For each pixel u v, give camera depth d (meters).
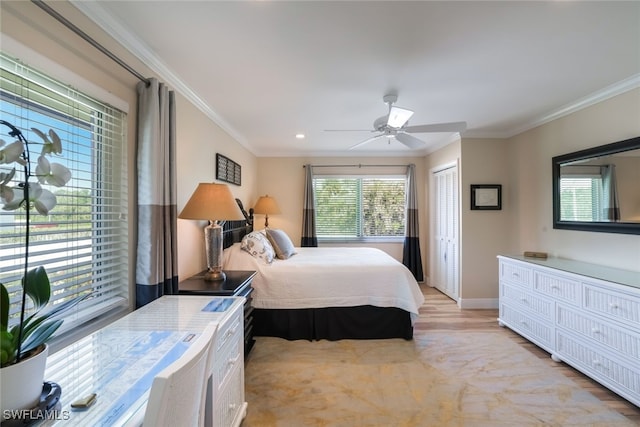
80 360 1.08
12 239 1.16
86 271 1.47
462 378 2.24
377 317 2.93
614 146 2.42
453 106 2.85
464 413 1.85
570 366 2.39
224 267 2.95
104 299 1.58
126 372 1.00
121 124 1.68
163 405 0.74
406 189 5.06
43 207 0.87
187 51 1.85
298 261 3.19
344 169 5.13
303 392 2.07
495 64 2.03
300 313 2.93
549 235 3.18
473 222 3.87
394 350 2.70
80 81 1.36
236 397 1.69
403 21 1.56
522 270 2.90
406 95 2.57
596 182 2.60
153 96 1.74
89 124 1.48
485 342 2.86
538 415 1.83
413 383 2.17
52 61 1.22
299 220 5.12
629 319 1.89
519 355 2.60
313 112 3.00
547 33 1.67
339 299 2.88
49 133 0.91
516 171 3.69
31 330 0.85
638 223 2.26
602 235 2.59
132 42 1.69
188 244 2.49
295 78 2.23
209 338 0.99
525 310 2.86
